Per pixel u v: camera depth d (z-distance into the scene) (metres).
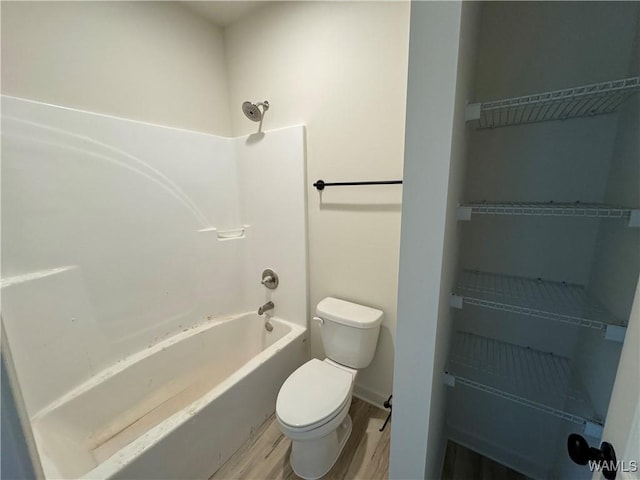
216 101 2.00
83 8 1.34
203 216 1.95
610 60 0.95
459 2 0.65
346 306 1.67
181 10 1.74
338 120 1.59
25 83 1.19
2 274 1.16
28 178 1.21
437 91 0.70
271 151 1.88
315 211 1.80
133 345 1.63
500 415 1.37
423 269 0.80
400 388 0.92
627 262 0.80
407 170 0.77
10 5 1.13
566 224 1.10
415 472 0.96
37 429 1.16
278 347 1.74
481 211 0.93
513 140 1.14
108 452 1.35
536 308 0.95
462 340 1.33
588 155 1.02
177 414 1.22
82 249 1.39
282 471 1.38
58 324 1.31
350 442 1.53
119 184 1.52
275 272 2.04
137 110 1.58
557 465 1.19
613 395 0.55
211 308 2.05
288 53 1.71
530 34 1.06
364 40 1.44
